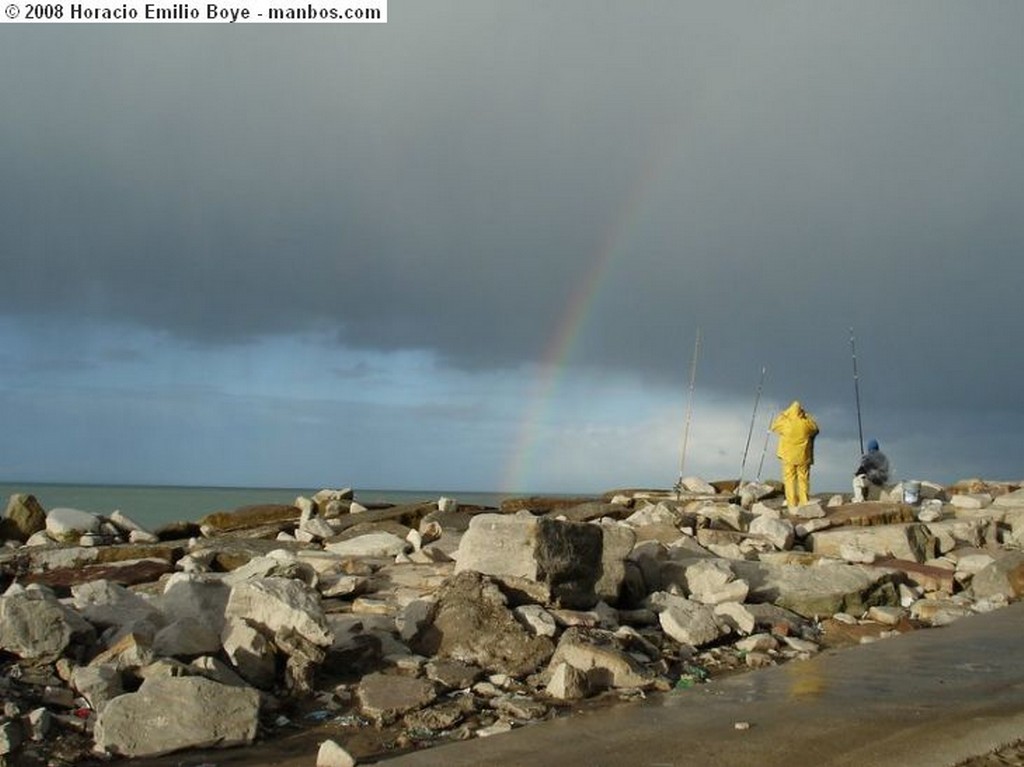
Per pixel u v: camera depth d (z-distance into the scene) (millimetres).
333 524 20469
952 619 13086
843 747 7117
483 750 7207
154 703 7445
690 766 6730
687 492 26094
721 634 11352
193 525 21766
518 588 11000
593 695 9016
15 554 17141
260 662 8688
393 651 9844
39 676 8227
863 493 22641
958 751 6953
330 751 7000
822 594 13227
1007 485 25969
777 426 22156
